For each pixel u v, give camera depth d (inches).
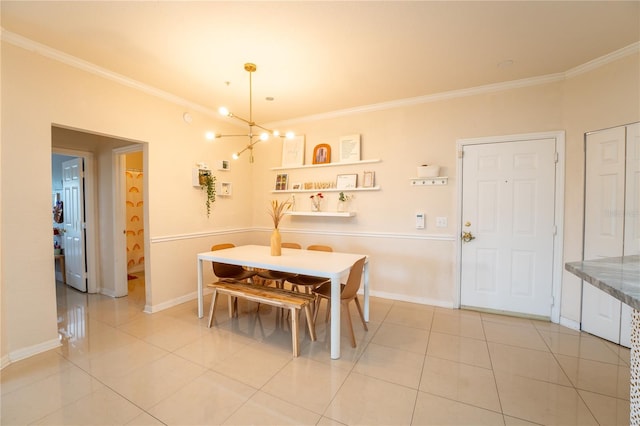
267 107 153.2
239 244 177.8
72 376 81.8
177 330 112.3
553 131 115.5
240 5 75.8
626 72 95.5
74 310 133.0
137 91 123.5
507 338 104.9
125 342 102.3
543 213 118.5
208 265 159.0
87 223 157.2
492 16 79.8
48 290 96.5
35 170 93.7
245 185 182.4
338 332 91.8
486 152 127.4
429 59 103.4
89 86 107.7
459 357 92.4
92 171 157.0
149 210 129.0
